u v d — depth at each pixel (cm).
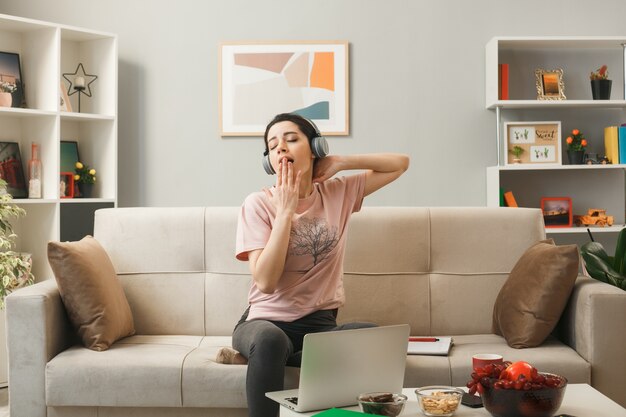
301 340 238
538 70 449
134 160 465
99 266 263
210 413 235
